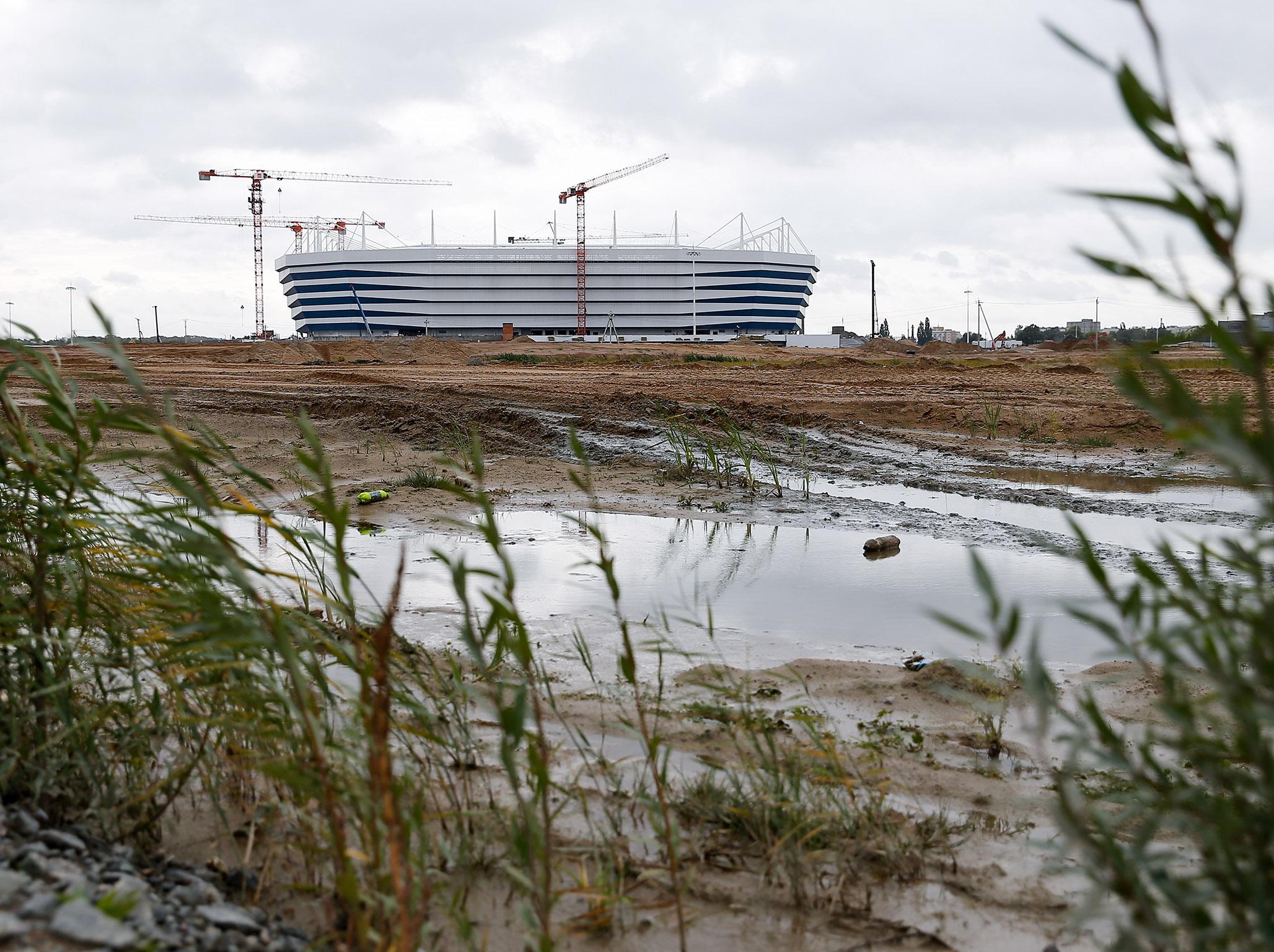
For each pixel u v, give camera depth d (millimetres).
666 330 187750
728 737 4594
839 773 3863
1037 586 7723
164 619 3494
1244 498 12031
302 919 2887
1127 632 2354
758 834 3562
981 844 3586
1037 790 4012
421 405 21297
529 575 8484
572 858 3395
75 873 2672
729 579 8312
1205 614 1995
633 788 4031
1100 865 2127
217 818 3551
